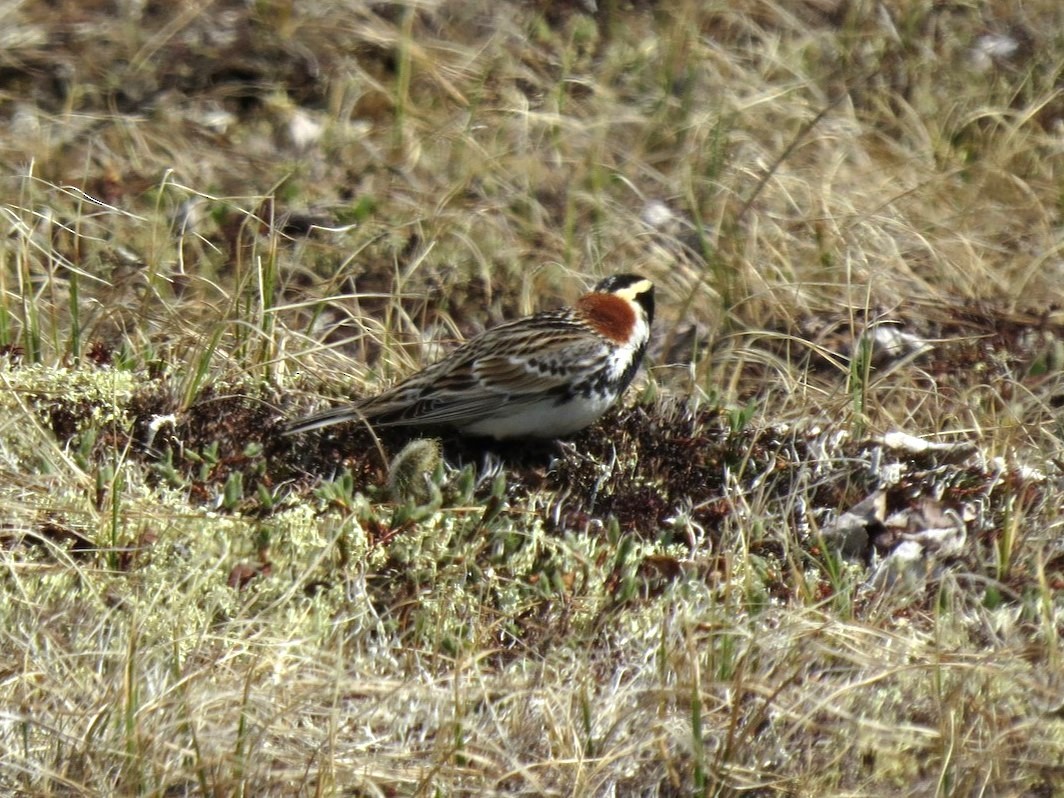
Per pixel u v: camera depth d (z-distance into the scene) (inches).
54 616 352.5
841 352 571.8
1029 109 722.2
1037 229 657.6
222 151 663.8
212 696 329.4
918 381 557.9
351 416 442.3
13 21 716.7
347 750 325.1
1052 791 330.6
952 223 652.7
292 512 388.5
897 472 453.1
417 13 759.7
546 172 662.5
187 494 404.5
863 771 334.6
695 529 426.9
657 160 682.2
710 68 735.1
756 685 341.7
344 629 367.9
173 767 317.4
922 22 789.2
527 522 405.7
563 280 599.5
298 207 625.6
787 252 617.3
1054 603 406.3
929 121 727.7
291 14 739.4
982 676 353.7
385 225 616.1
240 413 445.4
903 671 352.2
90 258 572.1
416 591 382.0
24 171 618.8
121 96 689.6
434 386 449.4
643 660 363.3
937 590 405.7
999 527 436.1
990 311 594.6
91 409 434.9
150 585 366.6
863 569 420.5
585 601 382.3
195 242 592.7
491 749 329.1
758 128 703.1
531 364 447.2
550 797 319.6
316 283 583.2
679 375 554.9
